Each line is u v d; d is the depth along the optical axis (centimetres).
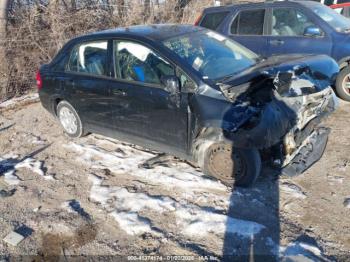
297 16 638
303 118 384
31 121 623
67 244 318
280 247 296
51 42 887
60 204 374
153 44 397
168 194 374
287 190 368
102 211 356
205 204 355
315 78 413
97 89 451
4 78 805
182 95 368
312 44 616
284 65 401
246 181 369
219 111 346
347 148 446
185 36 426
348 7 852
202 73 372
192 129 373
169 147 407
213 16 750
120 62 428
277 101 356
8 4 872
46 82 525
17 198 390
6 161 479
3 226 346
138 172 419
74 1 1005
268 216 333
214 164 380
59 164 458
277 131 339
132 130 436
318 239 302
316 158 396
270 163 378
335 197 353
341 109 580
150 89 395
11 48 830
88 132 517
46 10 926
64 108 521
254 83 356
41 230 337
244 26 699
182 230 323
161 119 396
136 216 344
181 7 1269
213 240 309
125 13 1123
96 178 415
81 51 478
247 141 337
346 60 587
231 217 333
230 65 408
